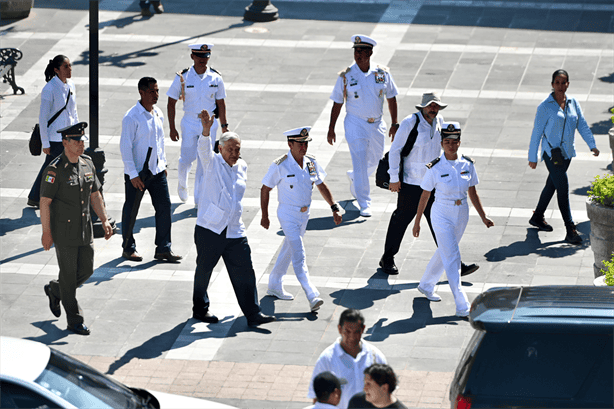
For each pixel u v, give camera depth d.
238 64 60.88
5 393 18.91
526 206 40.97
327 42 65.31
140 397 20.84
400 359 28.89
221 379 28.00
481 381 19.44
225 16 71.50
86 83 57.47
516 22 68.88
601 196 32.84
